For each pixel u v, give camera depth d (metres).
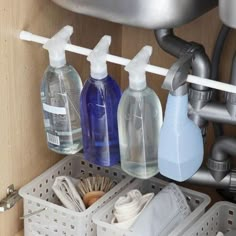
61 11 1.63
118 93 1.49
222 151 1.61
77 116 1.55
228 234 1.62
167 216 1.56
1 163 1.59
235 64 1.39
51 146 1.59
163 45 1.52
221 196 1.80
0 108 1.53
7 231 1.68
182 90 1.35
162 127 1.39
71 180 1.70
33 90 1.62
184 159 1.40
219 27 1.69
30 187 1.67
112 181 1.74
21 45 1.54
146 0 1.30
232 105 1.45
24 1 1.51
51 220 1.60
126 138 1.45
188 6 1.33
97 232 1.55
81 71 1.78
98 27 1.79
